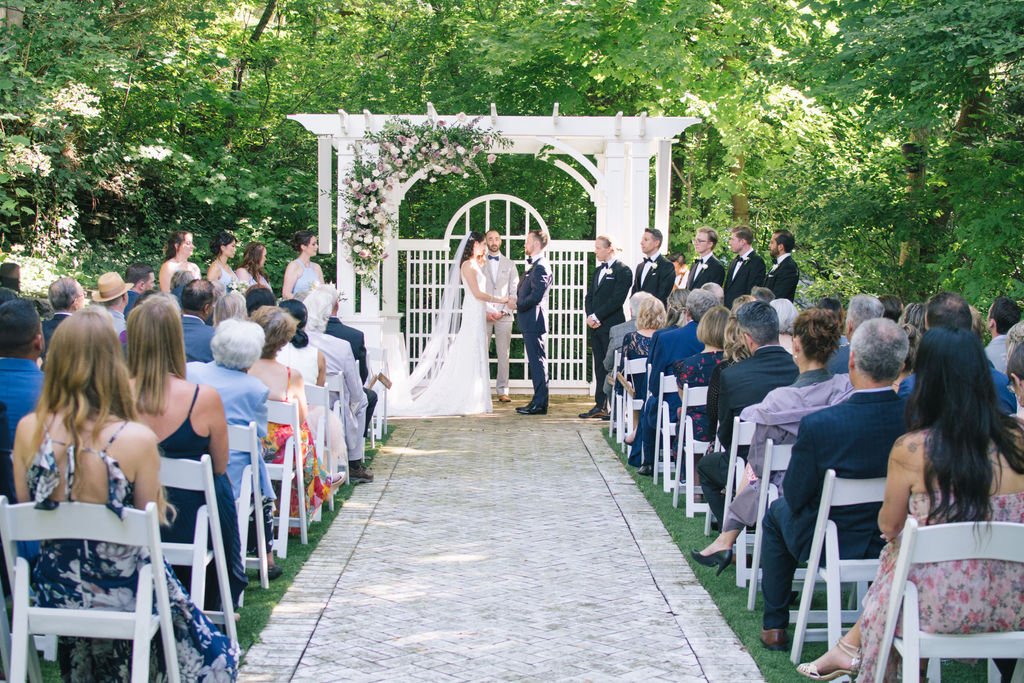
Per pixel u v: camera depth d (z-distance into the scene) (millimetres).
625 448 9742
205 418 4250
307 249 10758
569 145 12992
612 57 15664
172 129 16891
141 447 3451
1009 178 12008
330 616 5184
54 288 7145
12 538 3422
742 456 5730
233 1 17578
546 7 16297
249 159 17984
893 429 4152
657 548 6473
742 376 5605
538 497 7887
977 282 11617
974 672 4535
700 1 15062
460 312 12258
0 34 13445
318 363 7090
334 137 11766
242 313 6398
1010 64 11352
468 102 17469
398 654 4660
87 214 15547
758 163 17375
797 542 4430
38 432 3428
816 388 5039
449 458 9438
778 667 4453
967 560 3400
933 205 12938
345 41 17984
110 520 3379
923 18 9875
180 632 3658
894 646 3580
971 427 3410
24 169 13422
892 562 3633
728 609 5246
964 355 3434
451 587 5680
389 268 12906
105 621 3436
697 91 16078
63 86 13742
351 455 8266
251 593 5496
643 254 11883
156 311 4215
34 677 3709
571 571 5988
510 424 11430
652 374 8047
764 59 12016
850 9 11398
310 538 6652
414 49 18016
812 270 15859
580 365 14156
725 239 17031
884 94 10961
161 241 15781
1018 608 3436
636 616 5211
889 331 4145
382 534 6785
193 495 4344
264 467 5512
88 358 3434
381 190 11578
